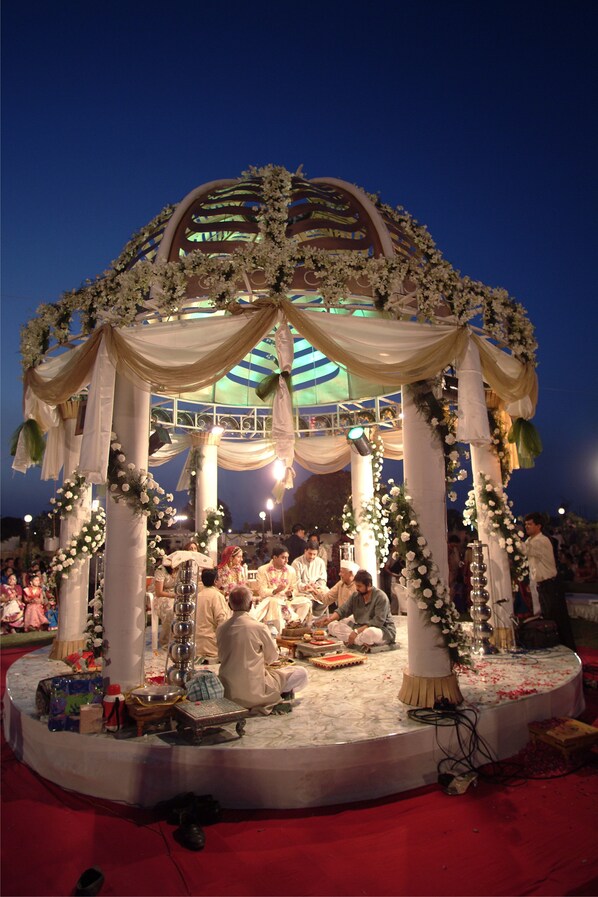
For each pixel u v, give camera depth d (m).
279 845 3.69
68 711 4.70
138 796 4.27
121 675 5.10
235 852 3.62
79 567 7.61
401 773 4.45
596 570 14.89
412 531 5.34
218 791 4.18
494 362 5.89
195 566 5.36
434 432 5.49
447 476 5.64
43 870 3.43
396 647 7.86
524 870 3.39
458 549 12.92
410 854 3.57
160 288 5.07
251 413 11.64
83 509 7.79
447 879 3.30
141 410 5.52
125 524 5.29
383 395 10.70
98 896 3.17
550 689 5.62
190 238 6.38
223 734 4.52
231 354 5.03
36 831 3.89
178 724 4.56
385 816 4.05
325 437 11.25
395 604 11.75
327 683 6.09
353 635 7.56
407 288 5.58
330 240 5.60
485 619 6.74
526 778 4.63
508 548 7.50
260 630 5.20
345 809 4.16
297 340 10.80
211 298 5.10
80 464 4.91
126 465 5.35
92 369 5.35
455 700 5.15
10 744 5.45
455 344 5.36
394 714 5.00
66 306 5.54
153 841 3.76
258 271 5.15
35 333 5.72
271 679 5.24
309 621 8.53
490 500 7.59
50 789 4.53
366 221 5.80
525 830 3.83
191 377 5.10
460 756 4.70
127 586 5.21
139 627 5.23
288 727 4.69
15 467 6.27
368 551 10.44
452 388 6.84
